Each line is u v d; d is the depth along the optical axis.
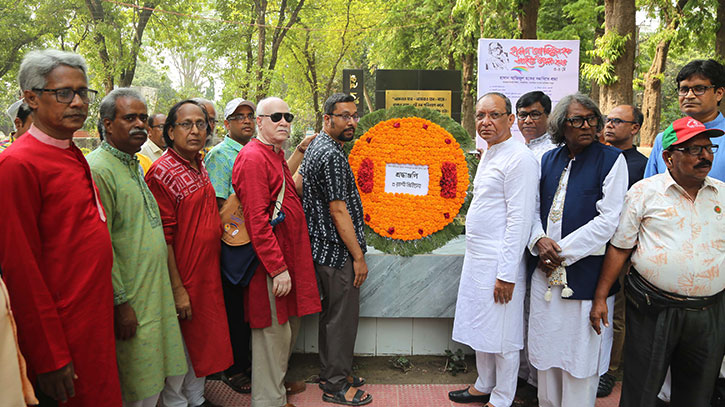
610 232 2.47
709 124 2.94
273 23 19.91
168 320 2.46
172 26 18.03
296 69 21.86
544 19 14.15
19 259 1.80
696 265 2.28
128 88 2.41
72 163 2.05
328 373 3.08
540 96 3.43
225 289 3.21
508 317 2.82
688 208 2.32
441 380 3.38
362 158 3.53
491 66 5.47
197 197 2.62
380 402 3.07
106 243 2.09
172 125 2.61
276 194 2.84
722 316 2.36
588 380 2.62
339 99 3.01
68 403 2.01
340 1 19.88
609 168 2.53
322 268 3.00
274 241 2.74
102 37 16.45
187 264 2.59
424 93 9.42
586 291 2.55
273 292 2.77
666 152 2.36
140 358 2.31
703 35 9.77
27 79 1.94
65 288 1.96
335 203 2.96
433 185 3.52
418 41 18.45
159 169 2.58
